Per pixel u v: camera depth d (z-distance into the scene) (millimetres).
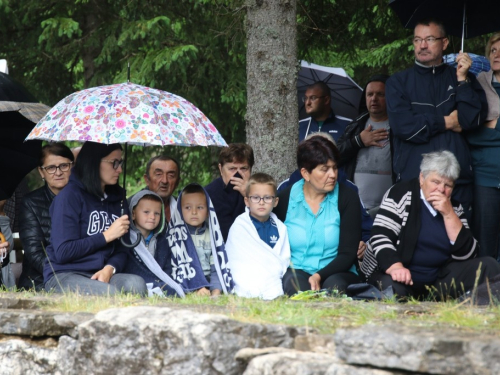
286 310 12328
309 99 25156
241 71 33562
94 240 16922
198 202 18172
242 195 19797
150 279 17688
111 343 11258
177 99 17906
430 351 9055
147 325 10938
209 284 17922
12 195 20734
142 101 17188
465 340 9023
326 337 10406
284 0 21688
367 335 9547
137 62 33781
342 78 28266
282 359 9938
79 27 36344
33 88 37562
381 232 17266
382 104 22547
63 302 14281
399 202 17344
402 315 12016
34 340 13234
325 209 18125
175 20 34406
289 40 21797
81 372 11758
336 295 16203
